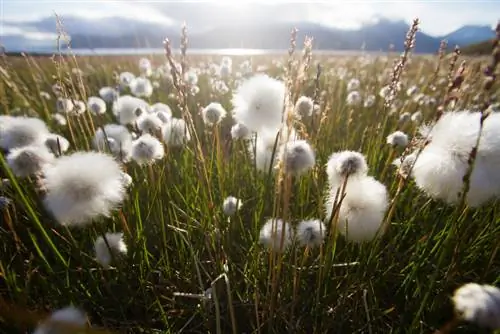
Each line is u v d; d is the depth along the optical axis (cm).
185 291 24
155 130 34
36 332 15
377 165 32
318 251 25
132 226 25
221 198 27
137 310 22
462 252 19
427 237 24
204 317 21
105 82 90
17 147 26
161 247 26
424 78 79
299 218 27
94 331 16
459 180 17
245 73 81
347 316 22
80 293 21
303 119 37
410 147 20
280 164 17
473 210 27
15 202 28
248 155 35
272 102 21
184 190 31
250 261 25
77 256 22
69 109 40
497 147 16
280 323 21
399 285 24
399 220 27
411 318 21
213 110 33
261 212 25
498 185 16
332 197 21
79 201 17
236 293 23
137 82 54
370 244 21
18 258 25
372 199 20
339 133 45
